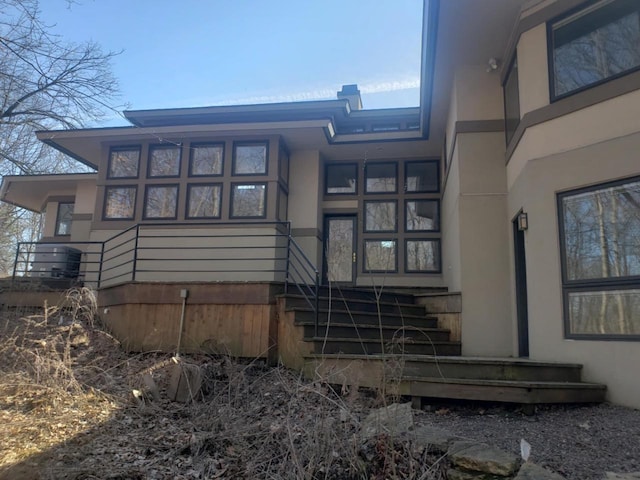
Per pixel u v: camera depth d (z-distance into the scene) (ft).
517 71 20.54
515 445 11.01
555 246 17.11
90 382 17.11
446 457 10.23
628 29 16.08
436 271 33.32
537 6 19.16
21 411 13.98
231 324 20.44
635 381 14.16
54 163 42.52
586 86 16.99
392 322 22.29
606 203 15.88
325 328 18.92
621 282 15.05
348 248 35.01
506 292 21.97
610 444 10.84
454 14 20.24
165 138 32.22
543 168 17.98
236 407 14.52
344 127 37.37
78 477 10.16
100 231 32.27
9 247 58.59
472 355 21.66
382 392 11.55
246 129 30.99
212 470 10.82
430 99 27.61
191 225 29.96
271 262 29.84
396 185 35.12
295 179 34.01
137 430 13.28
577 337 16.01
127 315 21.84
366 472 9.98
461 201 23.25
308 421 11.77
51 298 25.96
